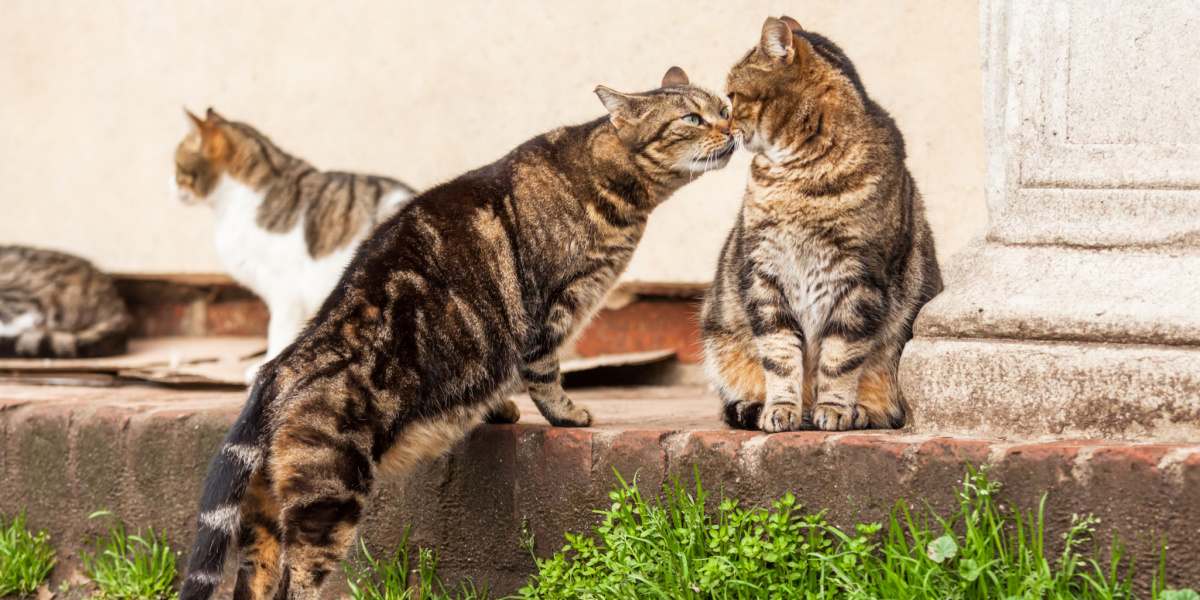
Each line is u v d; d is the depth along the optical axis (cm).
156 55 743
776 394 404
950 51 531
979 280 380
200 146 632
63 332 678
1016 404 360
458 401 393
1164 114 362
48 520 497
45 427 496
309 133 699
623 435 393
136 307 782
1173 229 359
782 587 352
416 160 667
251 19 713
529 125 632
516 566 411
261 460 367
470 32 648
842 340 402
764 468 371
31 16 784
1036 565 328
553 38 623
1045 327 360
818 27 557
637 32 599
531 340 414
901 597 328
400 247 396
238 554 388
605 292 434
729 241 442
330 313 381
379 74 676
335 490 363
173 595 460
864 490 356
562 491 400
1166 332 344
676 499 382
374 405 370
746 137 418
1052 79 374
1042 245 376
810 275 409
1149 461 321
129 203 755
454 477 418
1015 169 381
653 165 426
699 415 468
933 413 376
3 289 696
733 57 575
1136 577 322
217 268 723
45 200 784
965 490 341
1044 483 332
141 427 475
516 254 411
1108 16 366
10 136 795
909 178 421
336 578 435
